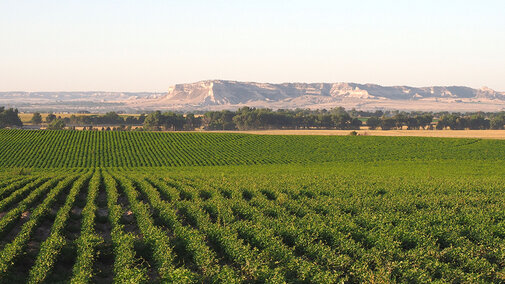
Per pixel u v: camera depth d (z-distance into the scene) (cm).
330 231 2223
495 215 2717
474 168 6675
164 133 11825
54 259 1842
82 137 10850
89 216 2594
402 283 1573
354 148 9481
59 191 3697
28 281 1622
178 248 2058
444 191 3934
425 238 2131
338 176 5319
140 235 2475
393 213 2788
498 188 4012
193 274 1589
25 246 2036
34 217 2623
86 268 1705
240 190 3753
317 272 1688
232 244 1973
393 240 2162
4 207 3119
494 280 1708
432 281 1633
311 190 3853
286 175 5509
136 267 1745
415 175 5747
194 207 2811
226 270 1641
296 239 2116
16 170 5928
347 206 2997
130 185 3966
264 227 2294
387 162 7788
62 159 8288
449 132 14675
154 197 3372
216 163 8094
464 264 1797
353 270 1712
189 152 9350
